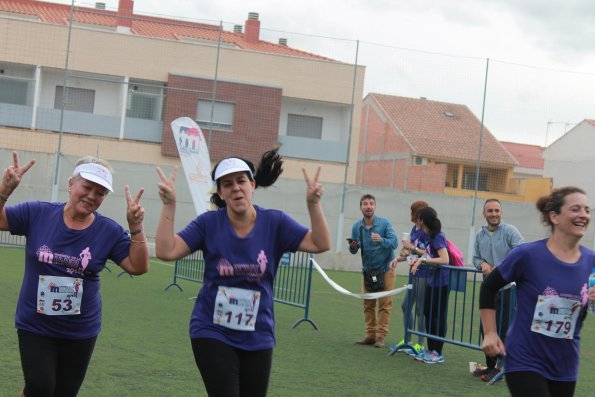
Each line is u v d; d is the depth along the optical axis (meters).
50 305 4.68
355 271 23.48
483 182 29.86
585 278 4.40
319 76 31.20
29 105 28.36
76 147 28.80
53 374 4.65
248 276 4.50
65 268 4.71
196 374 7.54
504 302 8.45
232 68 30.30
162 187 4.55
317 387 7.45
